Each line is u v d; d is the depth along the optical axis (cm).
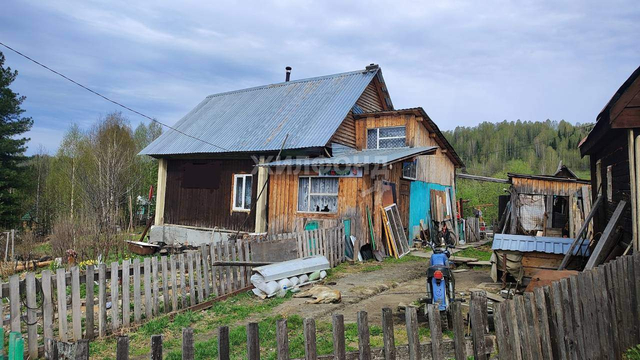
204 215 1905
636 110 780
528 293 439
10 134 3162
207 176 1916
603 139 973
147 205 3619
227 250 947
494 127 10538
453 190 2294
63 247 1495
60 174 3616
